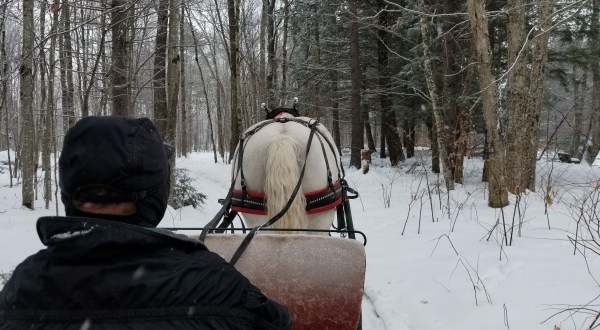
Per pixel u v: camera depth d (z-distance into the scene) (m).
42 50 9.55
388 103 23.67
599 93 24.03
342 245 2.79
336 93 28.03
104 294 1.27
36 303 1.30
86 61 12.43
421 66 17.27
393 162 23.45
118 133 1.36
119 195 1.35
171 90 11.45
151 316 1.29
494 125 9.06
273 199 3.81
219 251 2.89
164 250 1.41
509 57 10.09
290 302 2.69
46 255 1.38
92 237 1.28
